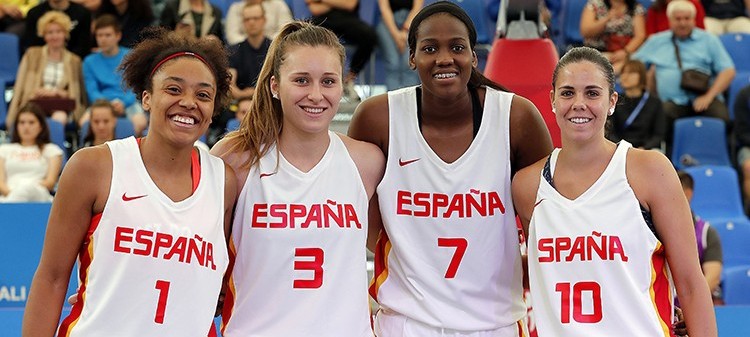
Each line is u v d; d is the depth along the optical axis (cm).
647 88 845
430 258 407
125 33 857
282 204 383
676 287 384
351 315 380
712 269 657
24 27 895
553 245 382
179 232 363
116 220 361
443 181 408
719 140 845
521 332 422
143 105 377
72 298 381
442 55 393
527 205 398
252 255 383
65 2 864
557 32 927
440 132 411
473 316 407
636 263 378
